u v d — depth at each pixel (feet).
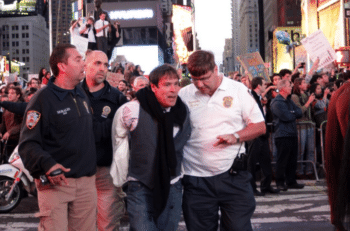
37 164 10.68
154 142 11.29
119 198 14.74
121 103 14.47
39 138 10.91
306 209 21.86
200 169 11.86
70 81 11.43
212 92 11.81
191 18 80.02
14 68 314.76
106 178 14.32
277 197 24.73
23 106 20.75
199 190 11.90
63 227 11.18
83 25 44.01
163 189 11.21
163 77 11.07
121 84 30.22
